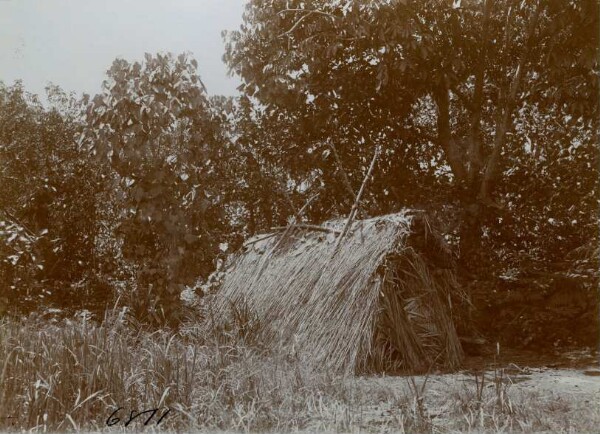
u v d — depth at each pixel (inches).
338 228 312.8
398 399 199.5
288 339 276.7
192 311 343.3
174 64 344.8
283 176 463.2
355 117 463.8
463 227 429.4
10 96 411.2
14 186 403.2
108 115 329.7
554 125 493.4
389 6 407.8
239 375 198.1
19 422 166.7
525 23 448.5
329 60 458.9
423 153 503.5
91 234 410.9
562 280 371.9
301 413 183.2
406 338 266.8
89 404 172.4
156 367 189.9
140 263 339.3
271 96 443.8
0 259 334.0
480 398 182.2
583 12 400.2
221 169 385.1
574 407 192.9
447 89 465.1
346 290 270.1
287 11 450.6
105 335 189.6
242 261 365.7
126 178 332.8
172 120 336.8
